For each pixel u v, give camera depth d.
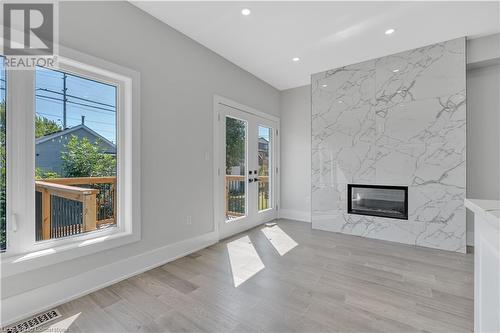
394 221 3.34
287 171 4.75
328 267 2.47
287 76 4.12
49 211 1.89
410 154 3.23
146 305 1.80
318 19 2.53
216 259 2.69
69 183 2.01
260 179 4.32
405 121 3.26
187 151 2.87
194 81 2.96
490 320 0.99
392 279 2.20
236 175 3.76
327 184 3.91
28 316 1.67
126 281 2.17
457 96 2.94
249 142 3.99
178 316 1.67
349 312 1.70
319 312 1.71
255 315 1.68
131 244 2.29
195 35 2.84
